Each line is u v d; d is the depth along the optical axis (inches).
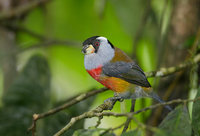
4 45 460.8
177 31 364.2
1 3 461.4
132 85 318.3
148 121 343.9
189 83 338.6
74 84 510.6
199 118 195.3
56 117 346.6
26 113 357.1
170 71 307.7
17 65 474.6
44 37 462.9
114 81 322.3
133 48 381.4
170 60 362.9
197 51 336.5
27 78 367.9
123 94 315.6
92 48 332.2
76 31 521.0
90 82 495.2
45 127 339.6
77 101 290.2
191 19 360.8
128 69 320.8
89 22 515.2
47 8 485.1
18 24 483.2
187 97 342.0
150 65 446.9
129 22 454.9
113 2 457.4
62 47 513.7
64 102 367.6
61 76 512.4
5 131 347.9
